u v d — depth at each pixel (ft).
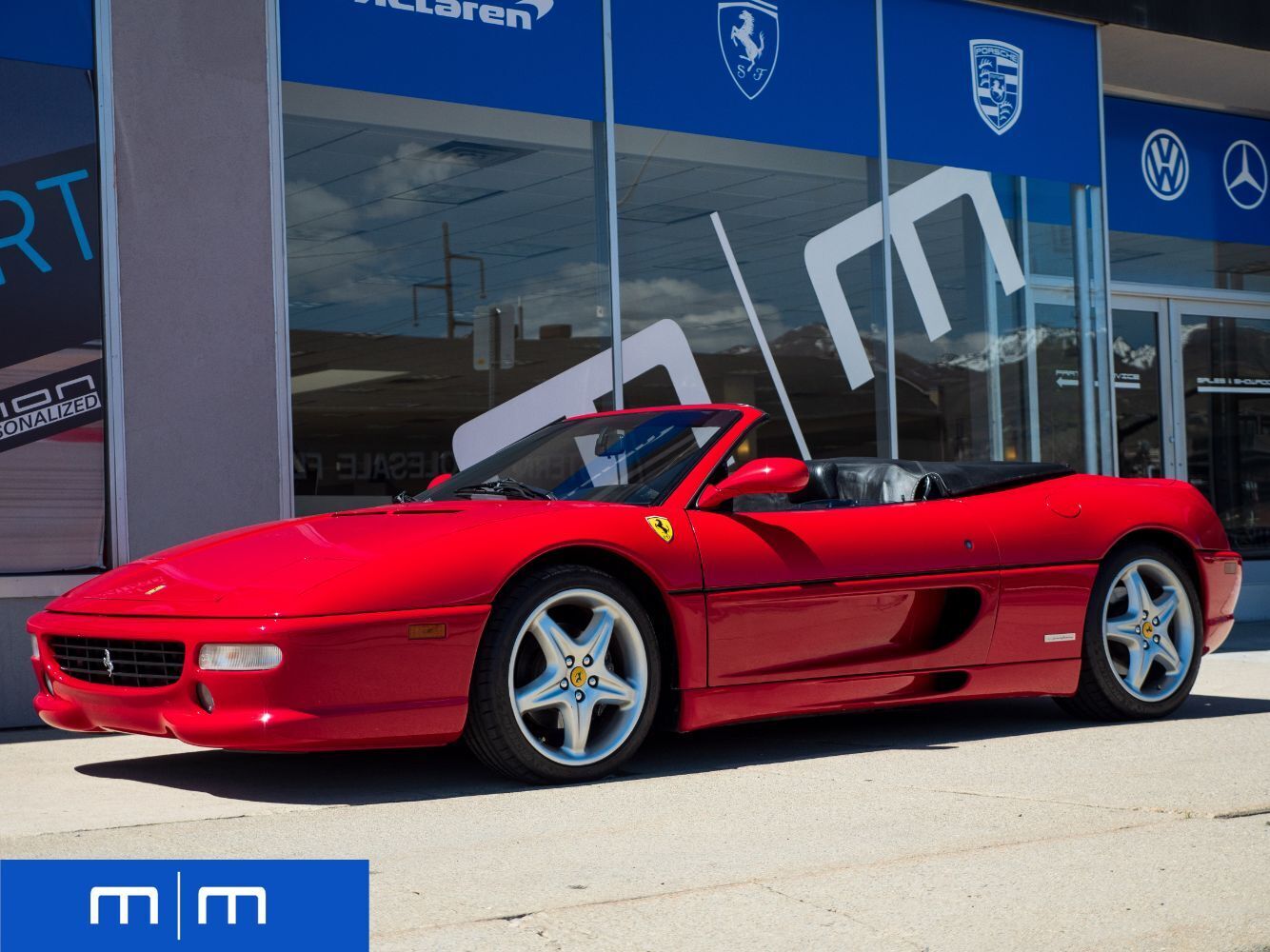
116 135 19.48
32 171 18.95
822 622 14.75
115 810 12.30
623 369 24.09
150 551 19.43
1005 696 16.33
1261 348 36.58
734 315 25.41
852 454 26.66
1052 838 10.55
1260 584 35.58
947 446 27.99
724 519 14.52
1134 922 8.43
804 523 14.97
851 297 26.86
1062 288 29.84
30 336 18.80
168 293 19.71
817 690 14.80
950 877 9.46
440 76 22.63
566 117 23.86
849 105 27.12
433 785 13.24
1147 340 34.83
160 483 19.54
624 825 11.27
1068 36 30.09
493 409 22.72
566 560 13.65
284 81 21.16
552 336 23.41
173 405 19.69
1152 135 35.17
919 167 27.94
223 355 20.10
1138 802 11.87
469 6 22.95
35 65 19.07
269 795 12.92
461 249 22.58
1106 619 17.01
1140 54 32.04
